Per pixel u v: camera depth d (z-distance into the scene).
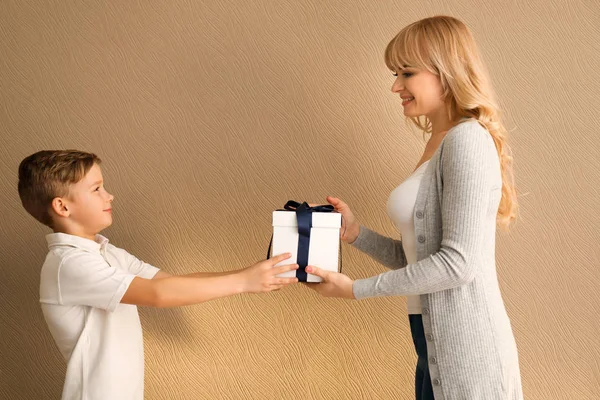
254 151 1.68
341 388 1.69
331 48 1.64
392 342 1.67
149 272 1.46
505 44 1.59
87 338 1.27
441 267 1.08
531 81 1.58
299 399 1.71
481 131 1.11
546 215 1.60
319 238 1.23
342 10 1.63
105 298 1.24
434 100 1.22
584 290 1.59
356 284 1.18
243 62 1.67
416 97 1.22
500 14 1.59
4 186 1.74
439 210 1.15
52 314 1.28
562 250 1.59
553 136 1.58
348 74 1.64
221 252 1.71
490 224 1.16
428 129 1.44
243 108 1.68
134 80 1.71
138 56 1.70
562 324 1.60
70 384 1.25
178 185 1.71
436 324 1.13
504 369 1.11
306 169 1.67
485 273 1.14
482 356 1.10
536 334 1.61
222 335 1.72
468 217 1.06
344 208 1.43
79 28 1.71
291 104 1.66
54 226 1.33
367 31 1.63
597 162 1.57
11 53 1.73
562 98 1.58
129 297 1.25
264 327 1.71
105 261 1.30
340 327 1.69
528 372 1.62
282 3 1.65
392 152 1.64
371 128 1.64
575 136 1.58
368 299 1.67
